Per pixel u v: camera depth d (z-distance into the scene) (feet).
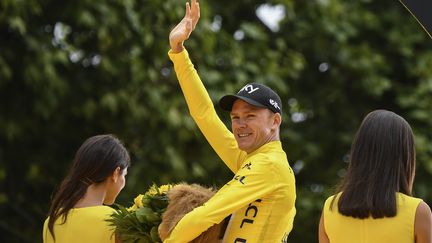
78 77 78.07
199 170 77.66
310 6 89.25
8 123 75.92
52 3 76.59
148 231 36.04
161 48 77.82
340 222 32.22
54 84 74.38
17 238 81.25
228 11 88.79
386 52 93.35
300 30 89.45
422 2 32.37
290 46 90.58
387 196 31.40
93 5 75.36
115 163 37.37
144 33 76.48
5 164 79.71
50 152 80.64
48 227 37.37
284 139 88.38
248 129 35.47
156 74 77.97
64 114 78.48
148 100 77.15
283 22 89.71
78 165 37.29
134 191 76.89
